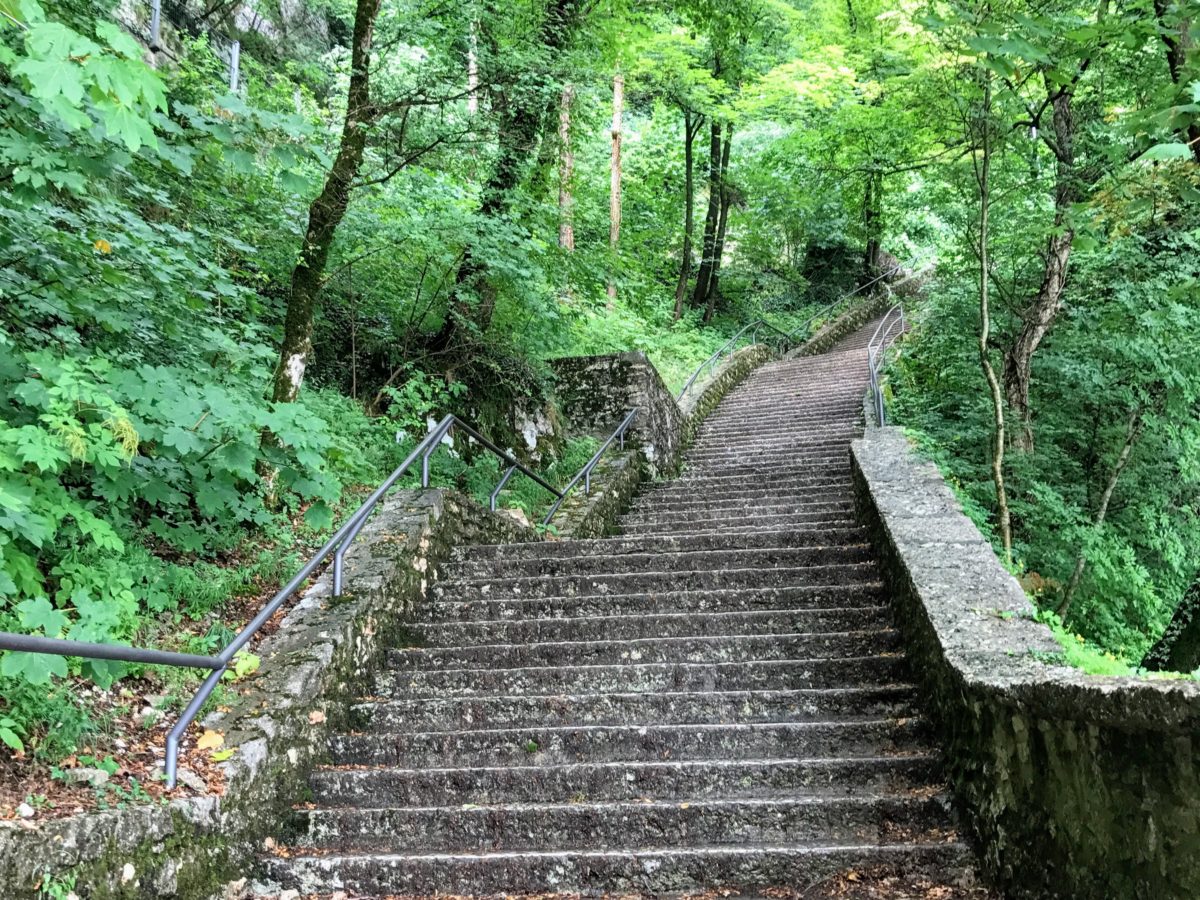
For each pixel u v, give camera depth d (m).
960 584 4.48
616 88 17.52
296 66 10.02
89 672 3.43
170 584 4.54
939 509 5.69
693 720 4.39
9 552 3.32
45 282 4.16
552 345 10.35
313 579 5.33
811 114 15.40
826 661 4.61
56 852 2.56
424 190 8.02
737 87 20.28
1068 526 8.52
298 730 4.04
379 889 3.44
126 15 7.68
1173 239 8.12
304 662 4.37
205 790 3.34
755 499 9.48
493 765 4.19
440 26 7.01
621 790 3.90
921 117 8.21
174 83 6.64
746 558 6.04
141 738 3.53
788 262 26.88
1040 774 2.86
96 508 4.39
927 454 7.21
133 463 4.11
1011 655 3.69
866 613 5.11
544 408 10.72
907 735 4.06
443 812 3.73
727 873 3.36
